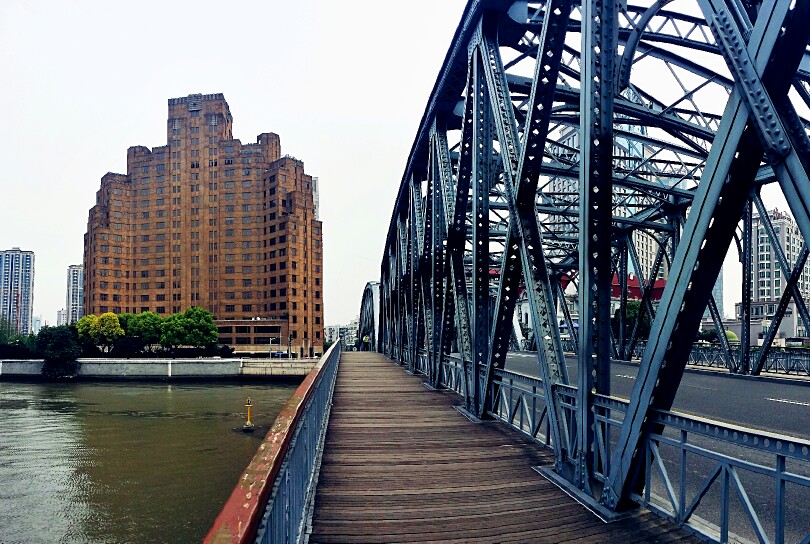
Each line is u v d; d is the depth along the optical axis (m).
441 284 15.00
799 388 16.03
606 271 5.48
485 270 9.95
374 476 6.20
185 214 95.69
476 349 10.01
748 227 19.62
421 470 6.45
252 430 35.12
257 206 94.81
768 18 3.37
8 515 20.22
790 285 17.05
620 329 29.39
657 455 4.46
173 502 21.58
